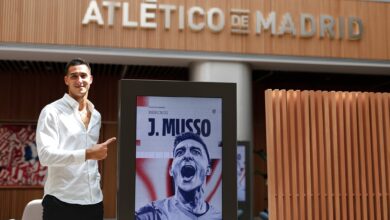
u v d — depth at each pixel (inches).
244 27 343.3
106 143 88.2
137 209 114.3
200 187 118.3
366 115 204.5
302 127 199.3
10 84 437.4
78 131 92.4
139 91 115.3
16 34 315.3
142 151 115.5
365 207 200.1
